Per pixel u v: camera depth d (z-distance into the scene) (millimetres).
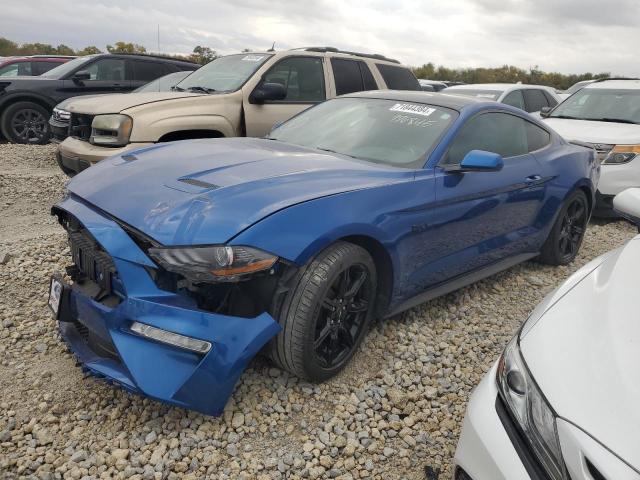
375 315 3395
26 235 5094
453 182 3568
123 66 10742
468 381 3227
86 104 6152
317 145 3947
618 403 1602
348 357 3117
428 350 3479
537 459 1670
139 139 5723
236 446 2561
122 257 2520
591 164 5273
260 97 6527
